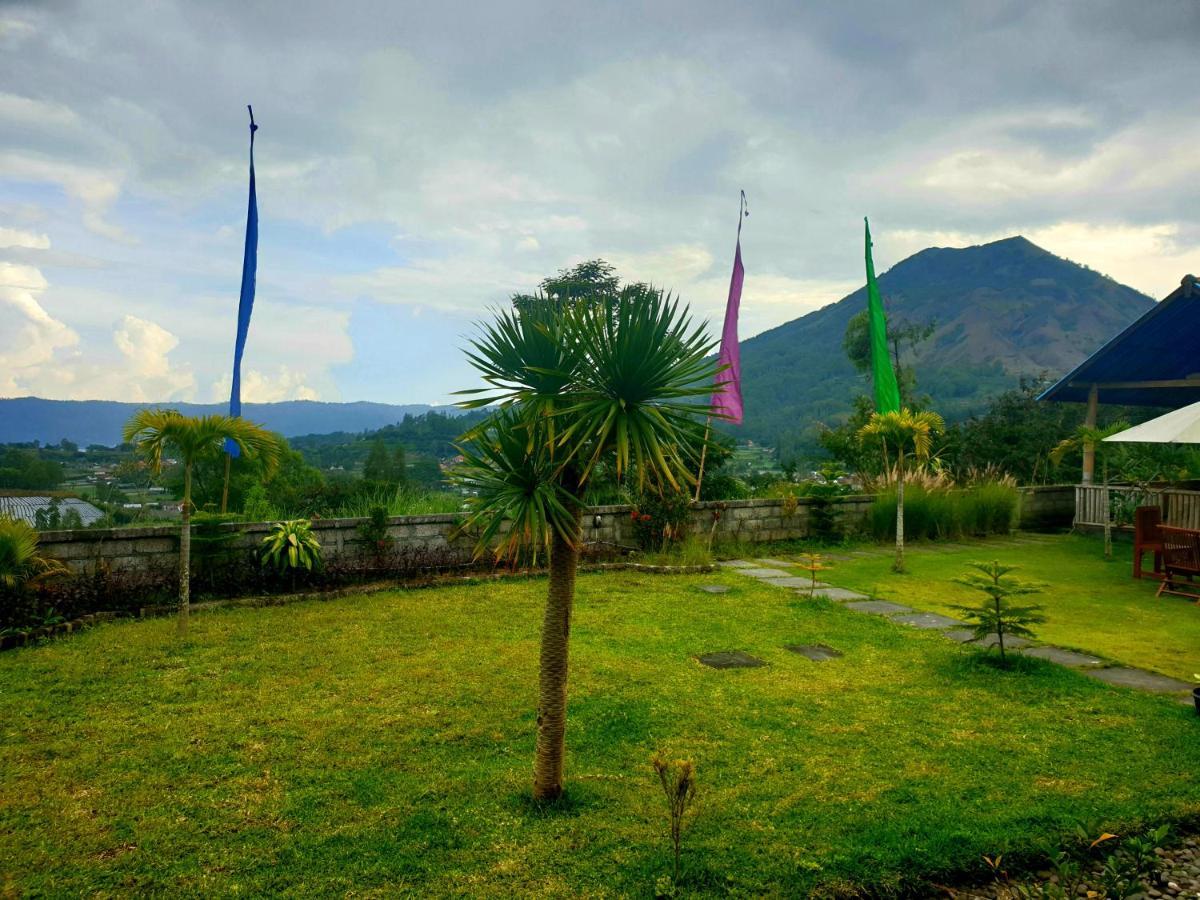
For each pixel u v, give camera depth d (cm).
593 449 353
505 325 360
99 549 785
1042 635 715
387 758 418
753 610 794
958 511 1385
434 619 732
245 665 584
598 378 354
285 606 782
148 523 1007
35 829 339
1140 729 468
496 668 579
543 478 361
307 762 412
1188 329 1416
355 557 934
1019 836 336
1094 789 386
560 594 363
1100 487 1429
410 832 338
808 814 357
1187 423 850
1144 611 820
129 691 523
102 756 417
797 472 1933
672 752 430
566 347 354
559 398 351
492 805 364
